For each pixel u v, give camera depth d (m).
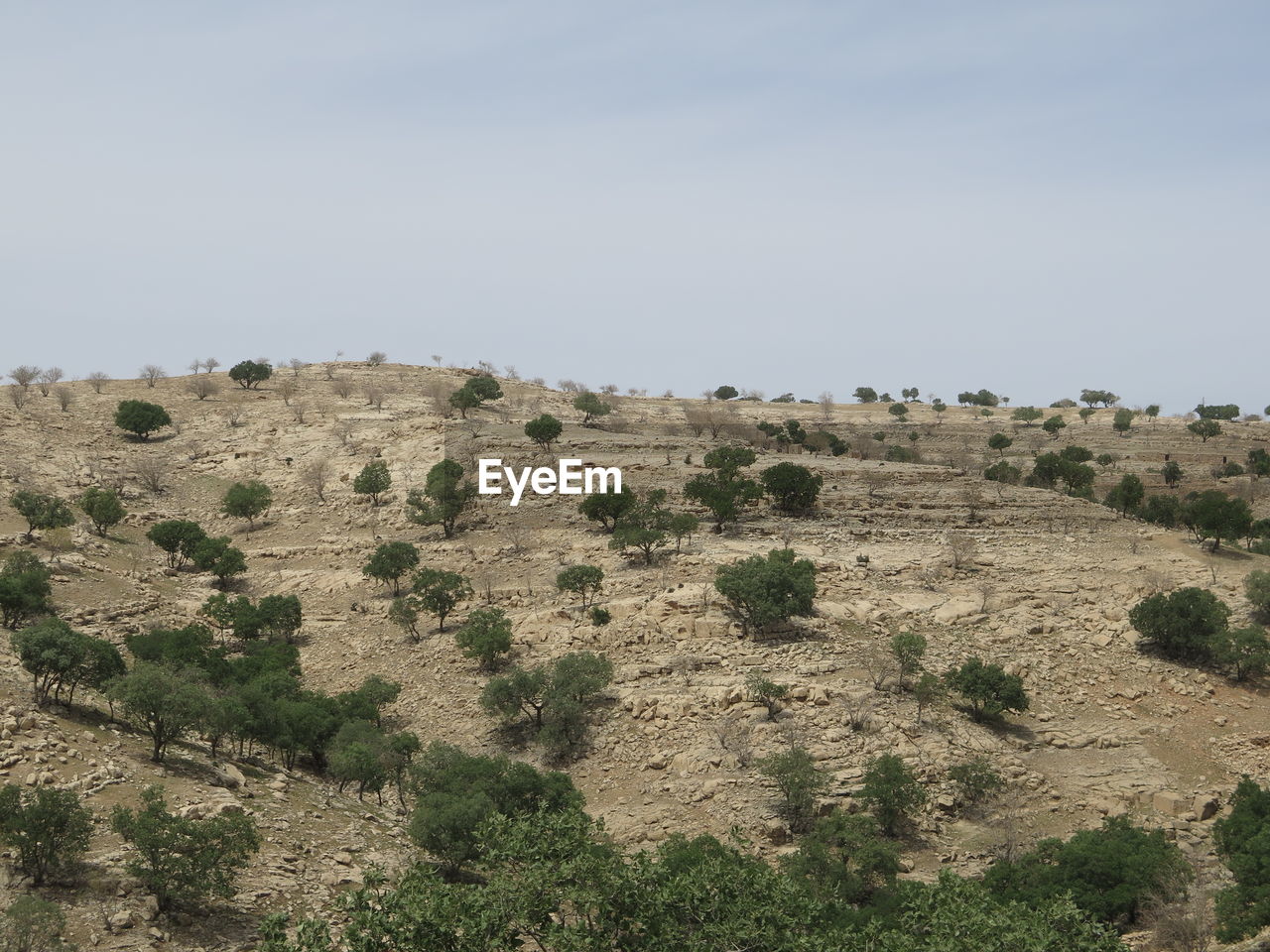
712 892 38.56
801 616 85.38
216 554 100.94
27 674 64.69
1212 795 67.19
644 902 37.00
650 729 72.25
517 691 73.19
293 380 177.25
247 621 86.19
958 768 65.56
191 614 91.94
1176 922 49.53
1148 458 182.25
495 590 93.75
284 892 48.56
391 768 65.38
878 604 88.44
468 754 72.62
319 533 111.81
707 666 78.94
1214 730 74.69
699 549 99.31
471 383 161.00
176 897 45.22
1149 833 59.75
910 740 70.06
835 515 110.94
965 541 100.12
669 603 86.38
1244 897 50.75
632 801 65.88
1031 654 82.38
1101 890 53.69
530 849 38.91
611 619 86.12
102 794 52.41
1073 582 94.25
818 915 42.47
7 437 127.81
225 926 45.16
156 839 44.47
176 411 152.12
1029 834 62.69
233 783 58.31
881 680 76.25
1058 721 75.19
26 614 80.50
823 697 73.38
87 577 93.19
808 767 62.56
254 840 47.22
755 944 36.81
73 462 124.56
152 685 57.81
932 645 82.31
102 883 45.06
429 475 113.12
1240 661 79.31
